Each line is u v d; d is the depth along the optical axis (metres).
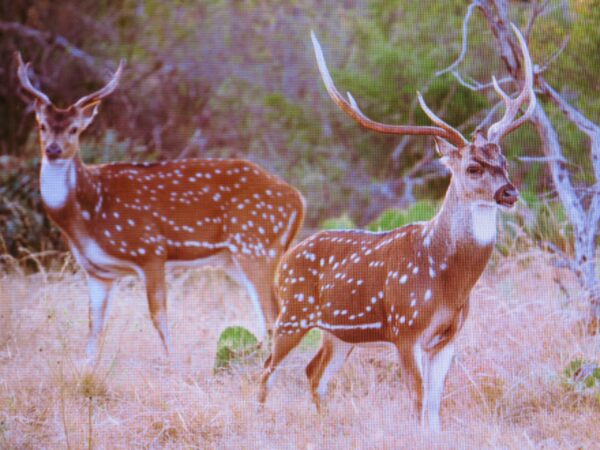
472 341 9.91
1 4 19.33
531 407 9.00
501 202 7.71
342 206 17.67
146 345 10.84
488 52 15.23
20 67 10.77
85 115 10.84
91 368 9.74
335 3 19.83
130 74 19.27
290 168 18.50
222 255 11.35
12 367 9.90
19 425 8.59
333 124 18.58
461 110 15.64
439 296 8.00
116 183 10.91
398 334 8.16
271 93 19.41
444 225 8.00
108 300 10.89
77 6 19.75
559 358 9.72
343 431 8.54
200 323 11.55
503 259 11.47
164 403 8.93
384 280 8.27
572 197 10.66
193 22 20.03
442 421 8.66
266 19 19.94
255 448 8.19
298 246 8.99
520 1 13.22
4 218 13.95
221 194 11.20
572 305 10.56
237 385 9.46
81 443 8.24
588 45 12.79
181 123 19.23
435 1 16.81
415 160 17.27
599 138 10.64
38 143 17.19
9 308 11.43
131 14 20.03
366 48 18.42
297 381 9.76
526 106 10.72
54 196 10.64
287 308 8.93
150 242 10.88
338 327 8.58
